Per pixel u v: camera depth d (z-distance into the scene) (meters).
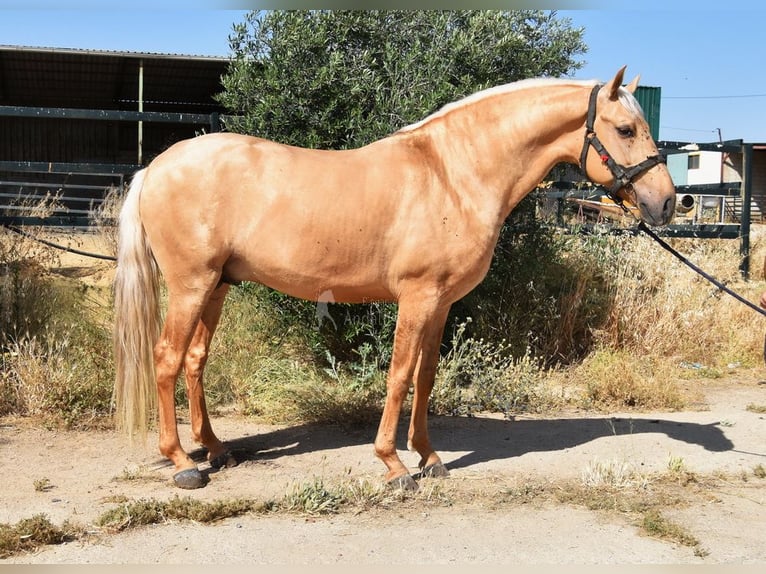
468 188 4.13
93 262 9.16
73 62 15.55
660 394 6.17
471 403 5.82
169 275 4.11
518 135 4.20
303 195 4.03
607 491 4.15
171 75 16.72
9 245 7.20
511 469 4.52
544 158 4.30
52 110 7.14
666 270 8.21
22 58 15.21
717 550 3.39
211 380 5.87
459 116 4.23
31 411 5.27
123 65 15.72
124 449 4.70
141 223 4.13
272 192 4.03
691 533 3.59
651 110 15.92
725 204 17.38
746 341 7.86
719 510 3.91
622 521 3.74
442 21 6.33
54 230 8.40
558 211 9.81
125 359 4.11
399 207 4.03
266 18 6.38
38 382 5.33
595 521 3.72
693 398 6.41
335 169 4.10
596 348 7.32
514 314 7.04
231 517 3.66
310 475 4.32
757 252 10.12
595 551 3.34
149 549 3.25
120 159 20.27
